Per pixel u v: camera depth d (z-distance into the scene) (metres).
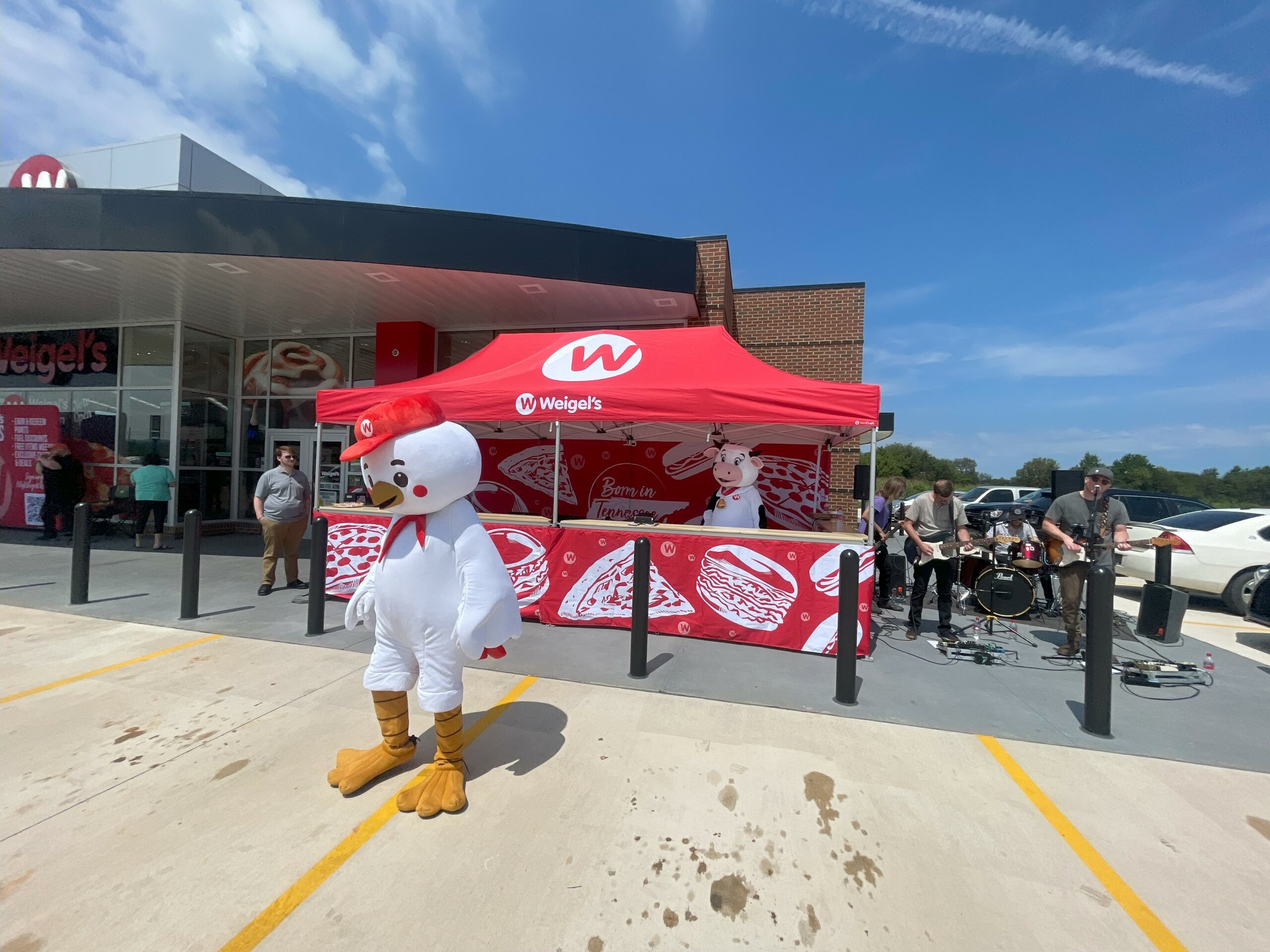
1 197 7.74
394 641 2.95
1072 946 2.12
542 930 2.14
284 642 5.16
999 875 2.48
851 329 11.70
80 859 2.44
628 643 5.39
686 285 8.81
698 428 7.62
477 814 2.80
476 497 10.43
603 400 5.47
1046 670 4.98
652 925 2.18
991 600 6.74
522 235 8.21
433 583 2.80
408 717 3.21
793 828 2.75
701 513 9.65
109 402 11.71
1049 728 3.86
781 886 2.39
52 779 3.02
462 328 11.29
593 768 3.22
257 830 2.65
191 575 5.77
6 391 12.34
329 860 2.47
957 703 4.23
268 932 2.09
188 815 2.75
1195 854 2.64
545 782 3.08
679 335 6.51
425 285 8.84
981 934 2.17
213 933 2.08
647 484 9.84
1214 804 3.04
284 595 6.81
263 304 10.02
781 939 2.13
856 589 4.14
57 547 10.12
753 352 12.07
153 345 11.48
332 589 6.66
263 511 6.77
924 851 2.62
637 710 3.96
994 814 2.90
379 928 2.12
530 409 5.68
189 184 11.49
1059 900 2.35
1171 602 5.42
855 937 2.15
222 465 12.30
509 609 2.93
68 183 10.41
